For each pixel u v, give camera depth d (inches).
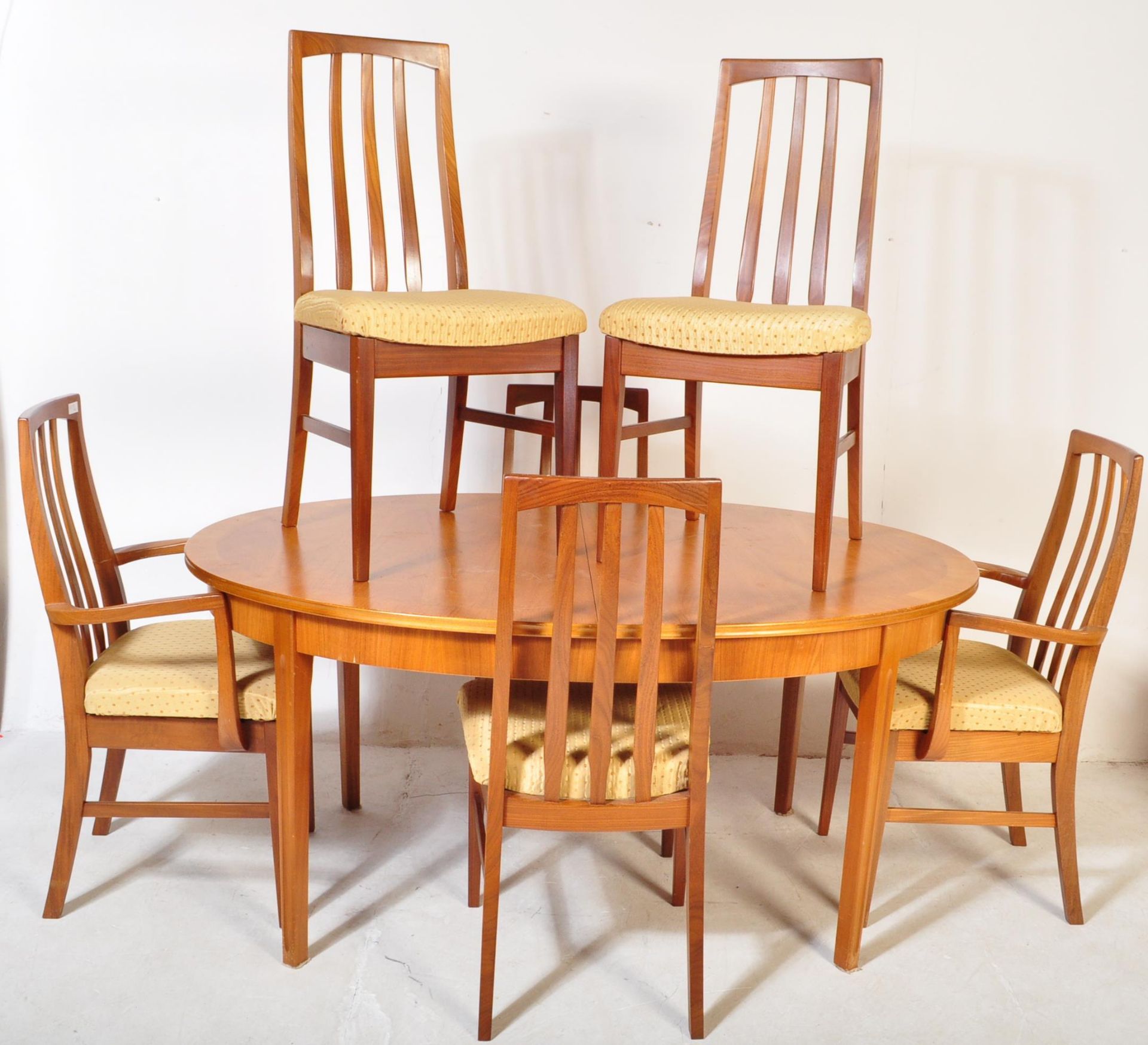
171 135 101.7
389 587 72.0
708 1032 69.2
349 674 94.7
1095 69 102.0
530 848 92.0
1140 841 96.1
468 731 71.2
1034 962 77.6
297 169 82.4
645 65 102.7
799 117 88.5
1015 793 91.5
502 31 102.0
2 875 84.4
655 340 77.0
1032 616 90.4
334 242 105.0
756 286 106.7
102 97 100.7
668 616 68.6
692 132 103.7
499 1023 69.4
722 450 109.5
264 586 71.0
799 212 105.0
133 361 105.3
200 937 77.4
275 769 75.7
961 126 103.0
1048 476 108.9
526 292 106.7
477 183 104.5
